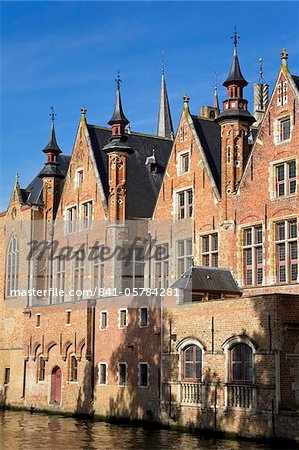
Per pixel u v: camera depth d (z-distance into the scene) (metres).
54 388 53.50
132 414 44.03
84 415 49.00
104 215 52.47
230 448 31.53
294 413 32.19
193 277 41.16
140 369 43.88
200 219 45.62
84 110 57.22
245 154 43.88
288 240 40.00
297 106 40.16
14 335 59.84
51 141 60.75
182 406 39.00
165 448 31.91
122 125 51.75
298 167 39.72
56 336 53.22
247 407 34.81
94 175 54.44
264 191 41.50
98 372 48.34
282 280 40.25
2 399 59.75
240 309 35.88
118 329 46.66
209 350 37.53
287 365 33.75
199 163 46.34
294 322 34.19
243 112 43.59
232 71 44.22
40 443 34.25
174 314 40.44
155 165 55.72
